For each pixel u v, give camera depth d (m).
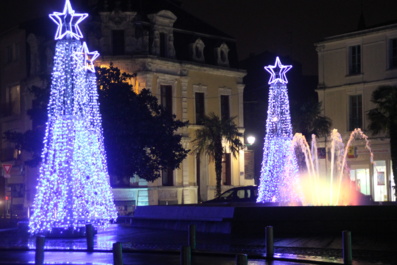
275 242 22.50
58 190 29.67
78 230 27.84
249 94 69.75
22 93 59.41
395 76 51.94
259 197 40.59
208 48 59.31
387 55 52.53
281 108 50.16
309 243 21.98
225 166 59.19
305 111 53.50
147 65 53.28
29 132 45.12
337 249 20.34
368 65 53.66
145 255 20.27
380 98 45.78
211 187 57.59
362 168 53.31
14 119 60.62
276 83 50.41
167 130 45.09
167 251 20.86
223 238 24.33
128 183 51.38
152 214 31.41
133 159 43.25
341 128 55.22
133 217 32.56
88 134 32.31
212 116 55.12
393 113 45.09
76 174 29.17
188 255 13.81
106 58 52.88
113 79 45.12
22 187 58.81
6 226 38.00
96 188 33.16
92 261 18.84
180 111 56.22
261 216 25.08
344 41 55.16
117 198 50.34
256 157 67.19
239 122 61.03
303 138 51.34
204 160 57.59
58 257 20.09
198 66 57.34
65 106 30.73
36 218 30.20
